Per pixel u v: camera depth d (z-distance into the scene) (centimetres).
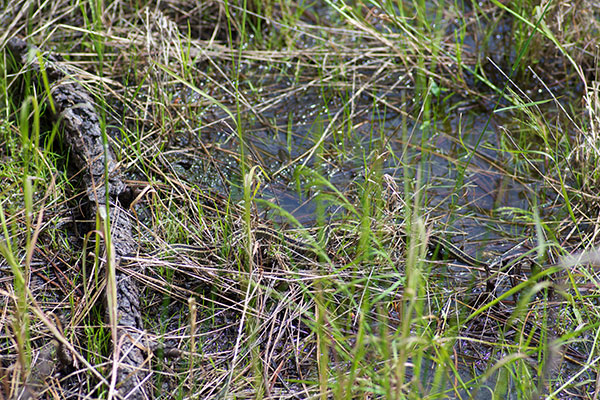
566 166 351
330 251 289
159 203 316
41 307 262
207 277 277
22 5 442
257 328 251
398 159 359
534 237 309
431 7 491
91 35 414
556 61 439
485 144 377
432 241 298
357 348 210
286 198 333
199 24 473
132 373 220
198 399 229
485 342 243
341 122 396
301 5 482
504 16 482
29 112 359
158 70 391
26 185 216
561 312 266
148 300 271
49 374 233
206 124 385
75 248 292
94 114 343
